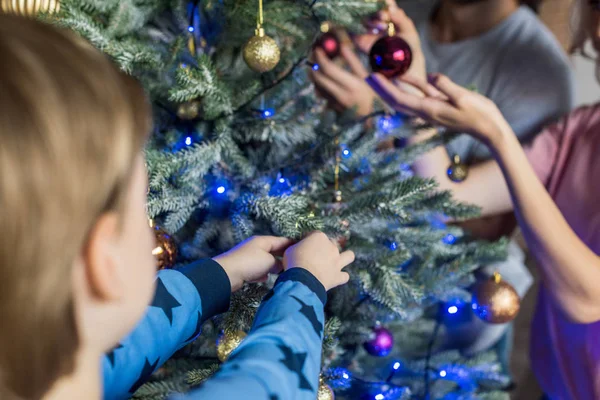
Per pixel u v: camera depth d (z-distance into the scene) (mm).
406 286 768
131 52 661
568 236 851
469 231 1195
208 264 569
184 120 787
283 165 815
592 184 951
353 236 806
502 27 1306
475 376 1057
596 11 1004
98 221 304
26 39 280
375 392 883
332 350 805
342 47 985
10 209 259
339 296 838
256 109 807
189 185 722
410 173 943
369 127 926
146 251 363
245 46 702
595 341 921
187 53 790
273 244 630
